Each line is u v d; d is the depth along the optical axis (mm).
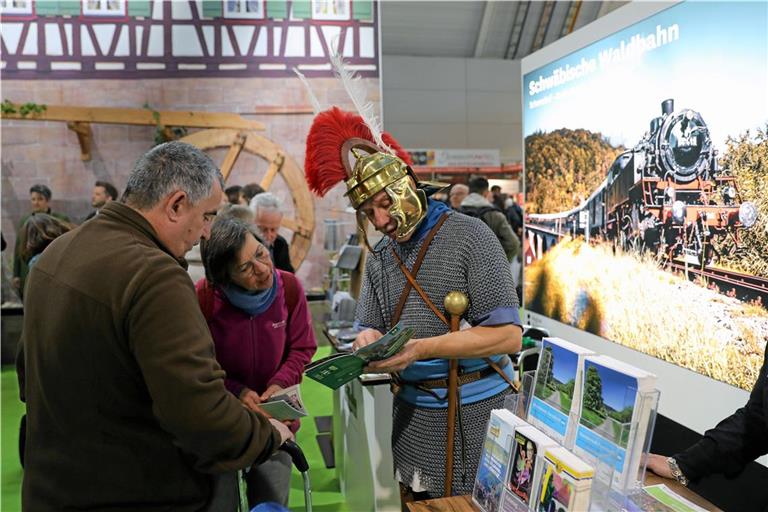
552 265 3850
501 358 1630
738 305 2359
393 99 10391
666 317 2773
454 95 10594
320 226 5879
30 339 1165
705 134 2490
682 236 2654
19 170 5445
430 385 1578
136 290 1080
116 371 1112
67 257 1151
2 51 5336
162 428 1160
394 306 1614
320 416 3996
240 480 1540
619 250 3125
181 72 5578
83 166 5535
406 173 1486
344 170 1525
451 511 1169
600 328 3324
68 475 1155
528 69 4086
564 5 9195
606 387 991
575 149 3518
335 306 3545
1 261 5500
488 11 9320
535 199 4055
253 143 5715
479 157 9773
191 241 1246
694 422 2635
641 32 2879
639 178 2932
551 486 954
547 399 1150
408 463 1641
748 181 2273
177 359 1075
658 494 1129
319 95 5742
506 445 1104
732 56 2320
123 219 1174
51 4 5363
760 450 1306
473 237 1495
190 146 1231
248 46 5641
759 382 1308
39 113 5402
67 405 1132
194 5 5547
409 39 9875
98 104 5480
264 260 1742
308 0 5664
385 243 1678
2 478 3193
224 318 1827
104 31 5453
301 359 2021
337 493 2992
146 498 1175
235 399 1187
